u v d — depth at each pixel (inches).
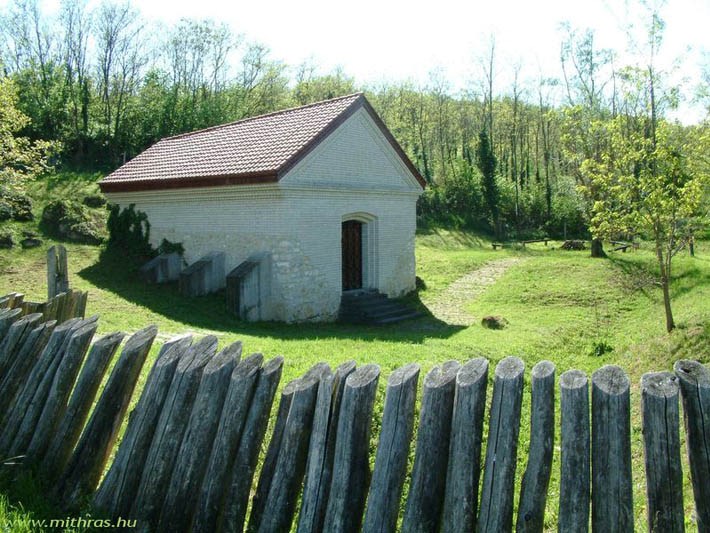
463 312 795.4
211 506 149.9
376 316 725.3
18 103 1476.4
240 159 709.9
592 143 1134.4
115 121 1657.2
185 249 765.9
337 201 728.3
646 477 123.8
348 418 142.3
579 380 132.3
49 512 160.7
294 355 416.8
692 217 631.2
